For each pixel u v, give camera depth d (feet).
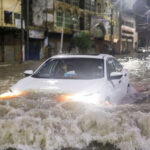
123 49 222.48
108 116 11.21
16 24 92.17
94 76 17.22
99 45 170.19
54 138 10.19
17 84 16.55
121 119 11.05
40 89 14.98
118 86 18.95
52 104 12.63
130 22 246.27
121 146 10.11
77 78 16.88
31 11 102.01
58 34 122.01
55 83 15.81
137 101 20.03
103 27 169.17
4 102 13.17
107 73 17.71
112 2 193.67
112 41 190.90
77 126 10.84
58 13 119.96
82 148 10.06
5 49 88.99
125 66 61.82
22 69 57.11
